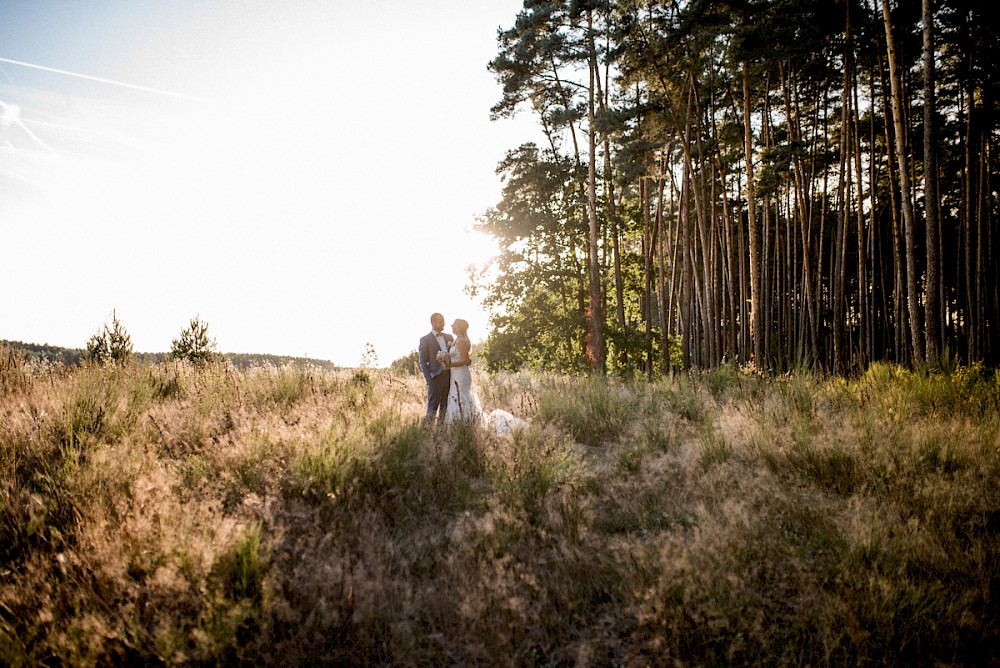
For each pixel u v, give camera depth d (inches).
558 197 664.4
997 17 597.0
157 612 102.3
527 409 310.3
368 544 131.2
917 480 158.2
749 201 690.8
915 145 853.8
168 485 152.8
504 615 105.3
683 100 786.2
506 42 753.0
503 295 629.6
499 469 182.9
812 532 135.4
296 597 108.6
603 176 706.2
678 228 1046.4
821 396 299.0
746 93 688.4
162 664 93.0
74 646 91.0
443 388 281.4
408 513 154.0
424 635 102.7
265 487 158.4
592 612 112.7
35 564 115.0
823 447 185.0
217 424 223.1
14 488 142.5
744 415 245.3
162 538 121.7
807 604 106.0
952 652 94.8
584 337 639.1
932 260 498.6
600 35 710.5
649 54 709.9
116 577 110.3
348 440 188.4
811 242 1257.4
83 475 148.9
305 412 246.4
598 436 258.5
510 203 663.8
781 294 1184.8
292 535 135.6
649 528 148.4
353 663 96.4
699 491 165.8
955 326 1062.4
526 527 143.6
